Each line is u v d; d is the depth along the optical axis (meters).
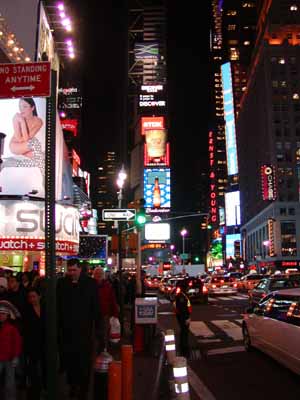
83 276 7.56
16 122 25.78
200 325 20.94
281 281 21.25
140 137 192.25
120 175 23.50
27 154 25.75
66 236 24.27
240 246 146.88
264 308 12.41
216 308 30.14
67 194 37.88
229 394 9.00
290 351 9.97
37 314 7.66
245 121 140.50
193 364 12.04
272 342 11.17
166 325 21.62
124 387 6.41
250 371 11.07
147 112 198.25
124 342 14.74
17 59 31.84
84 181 86.69
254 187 125.06
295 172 104.31
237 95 184.00
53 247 5.69
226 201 169.38
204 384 9.84
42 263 29.50
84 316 7.29
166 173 182.75
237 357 12.87
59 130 29.75
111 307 12.61
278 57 110.19
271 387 9.51
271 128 106.19
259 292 21.75
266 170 102.56
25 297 8.28
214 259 193.62
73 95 133.50
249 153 132.75
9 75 6.12
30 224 23.45
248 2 196.75
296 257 100.25
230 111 182.38
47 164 5.93
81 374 7.20
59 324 7.31
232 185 174.50
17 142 25.66
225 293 43.03
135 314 13.49
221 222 194.62
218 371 11.13
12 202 23.33
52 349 5.39
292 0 112.31
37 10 33.81
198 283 33.56
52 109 6.06
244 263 135.50
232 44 192.88
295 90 108.50
